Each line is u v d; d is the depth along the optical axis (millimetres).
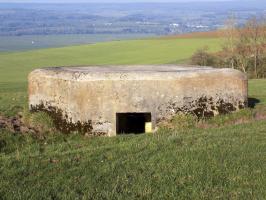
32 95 14156
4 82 47188
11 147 11531
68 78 13047
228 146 9977
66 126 13141
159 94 12914
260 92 22922
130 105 12852
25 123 13641
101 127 12906
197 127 12672
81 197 7227
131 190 7508
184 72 13297
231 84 13734
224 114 13625
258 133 11305
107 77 12812
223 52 50000
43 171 8500
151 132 12508
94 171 8484
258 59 48375
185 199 7152
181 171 8375
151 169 8531
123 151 9789
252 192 7395
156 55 71875
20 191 7496
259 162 8852
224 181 7891
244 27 51562
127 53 78375
